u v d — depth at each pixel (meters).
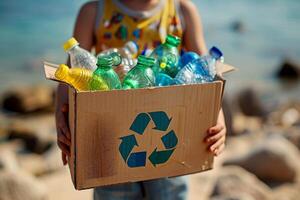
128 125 1.39
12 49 9.89
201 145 1.51
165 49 1.58
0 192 2.80
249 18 13.80
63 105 1.57
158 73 1.51
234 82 8.98
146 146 1.44
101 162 1.41
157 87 1.39
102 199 1.79
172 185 1.79
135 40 1.78
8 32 11.03
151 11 1.79
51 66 1.53
